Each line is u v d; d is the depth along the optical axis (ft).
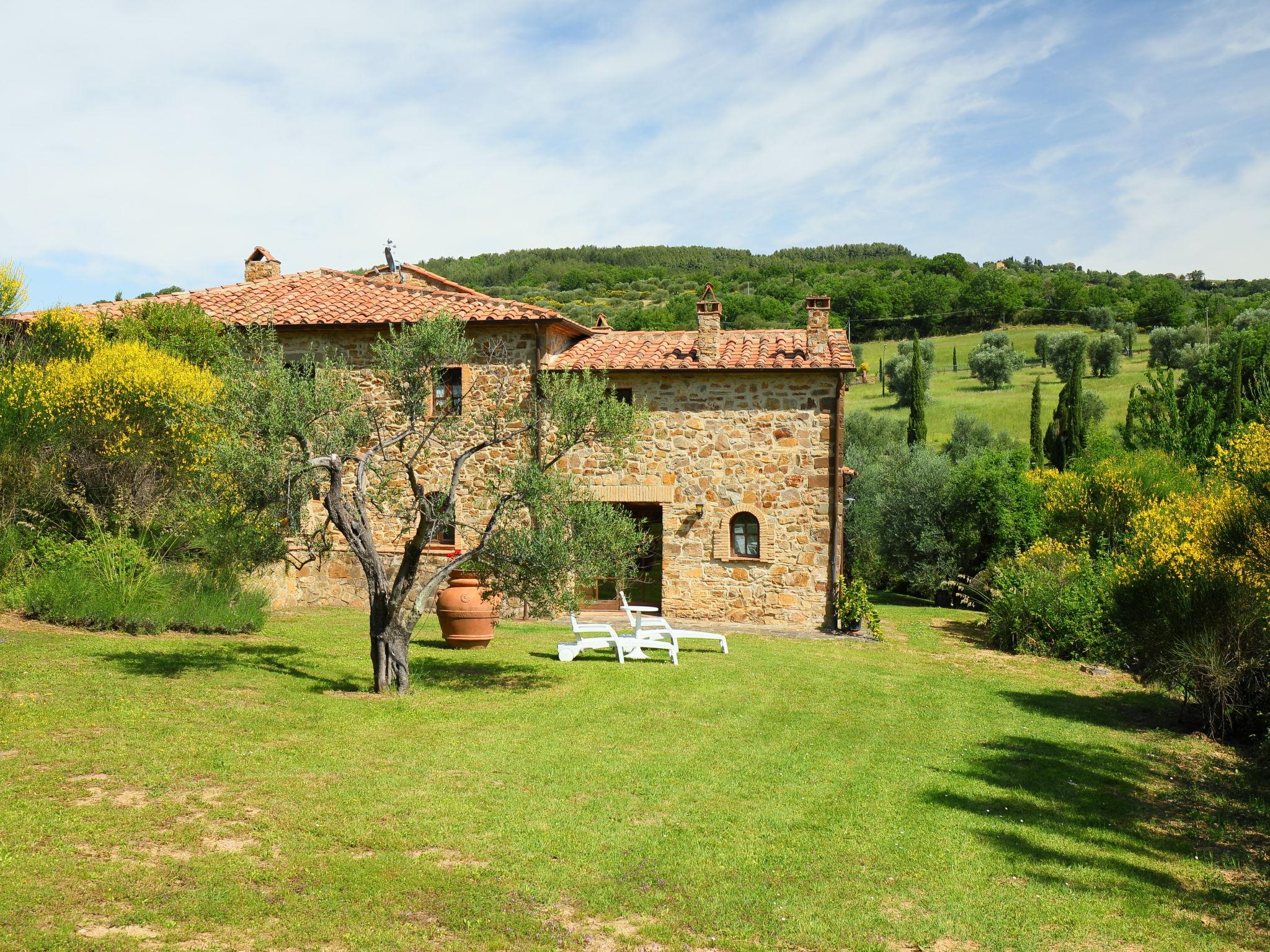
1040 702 42.34
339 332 57.98
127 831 18.81
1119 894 20.39
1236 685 36.70
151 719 26.25
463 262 354.13
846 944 17.11
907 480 84.17
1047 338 222.48
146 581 39.81
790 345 61.52
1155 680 39.75
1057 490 70.95
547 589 35.14
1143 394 109.91
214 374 49.19
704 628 56.59
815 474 58.39
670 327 225.97
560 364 59.62
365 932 16.05
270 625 46.34
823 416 58.29
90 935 14.99
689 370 58.59
